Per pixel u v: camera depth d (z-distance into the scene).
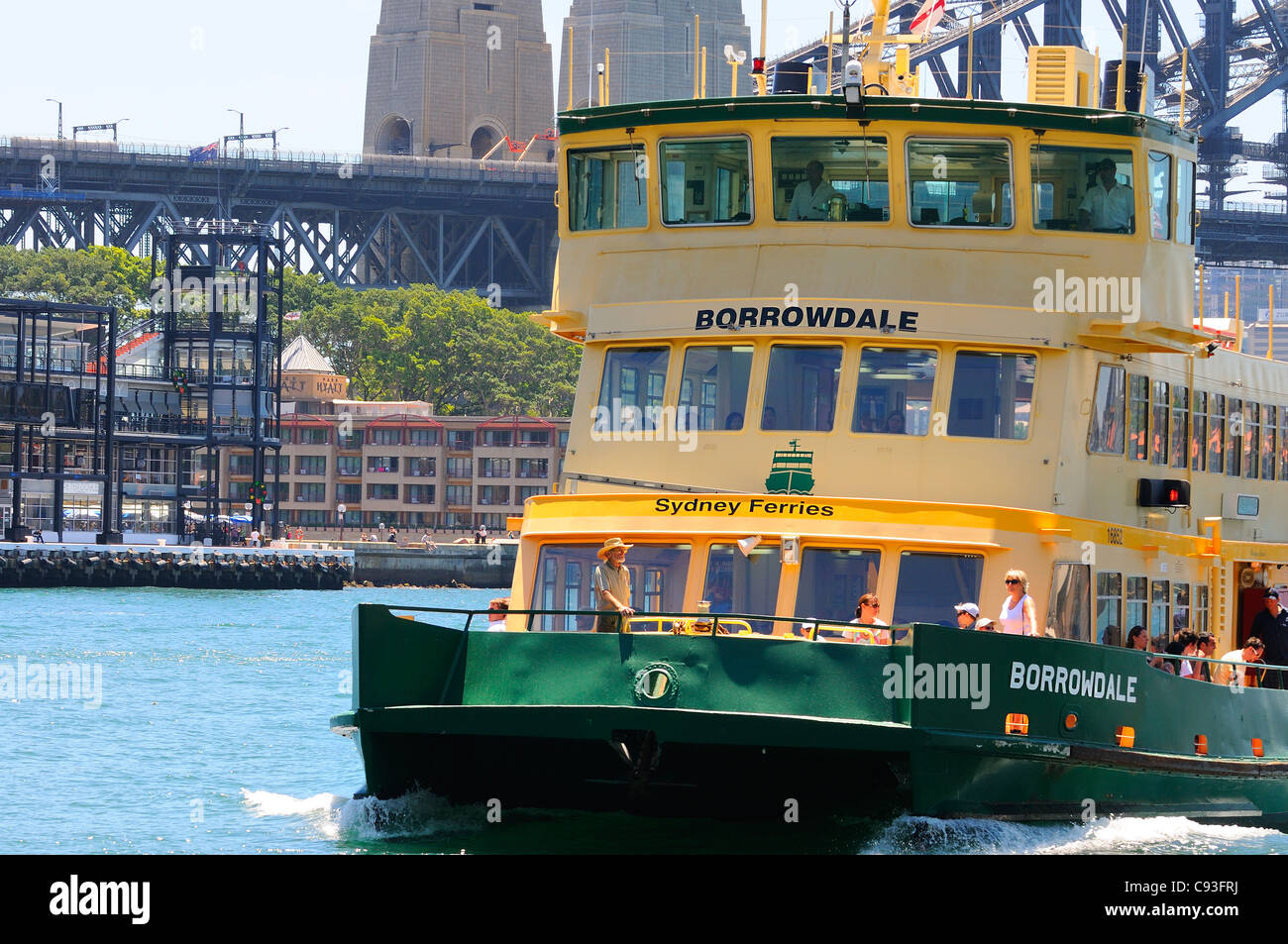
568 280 48.69
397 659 41.28
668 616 40.34
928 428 45.03
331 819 49.53
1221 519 54.09
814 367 45.66
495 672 41.69
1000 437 45.09
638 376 47.22
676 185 47.22
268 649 138.50
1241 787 47.56
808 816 40.81
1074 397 45.66
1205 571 52.78
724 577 43.03
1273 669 48.84
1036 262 45.50
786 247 46.06
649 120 47.00
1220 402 55.09
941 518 42.47
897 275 45.53
